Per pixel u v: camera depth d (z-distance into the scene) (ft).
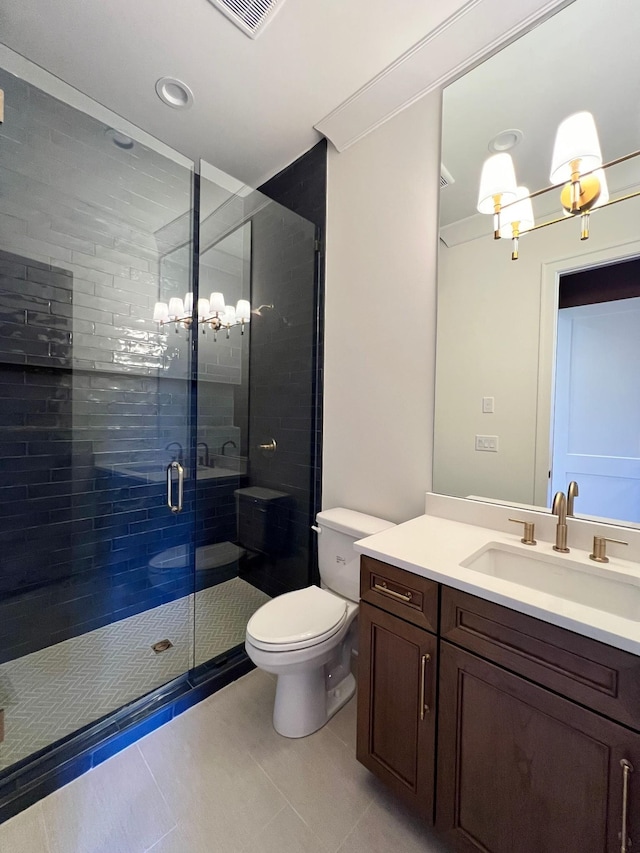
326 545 5.79
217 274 7.55
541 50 4.09
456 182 4.84
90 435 6.49
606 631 2.36
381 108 5.39
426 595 3.36
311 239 6.65
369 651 3.86
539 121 4.20
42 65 4.99
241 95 5.40
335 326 6.39
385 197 5.58
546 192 4.21
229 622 6.77
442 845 3.45
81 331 6.30
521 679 2.77
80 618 6.43
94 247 6.35
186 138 6.37
